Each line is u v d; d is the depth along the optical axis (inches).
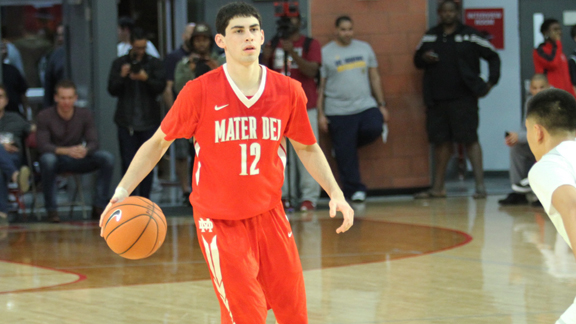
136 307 255.3
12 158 490.3
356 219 481.1
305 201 539.5
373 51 596.7
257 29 171.2
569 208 133.3
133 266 334.0
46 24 704.4
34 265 340.2
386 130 590.6
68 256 363.9
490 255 346.9
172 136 176.9
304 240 398.6
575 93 589.0
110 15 550.6
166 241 406.0
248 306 165.2
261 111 172.2
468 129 573.0
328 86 571.2
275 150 175.3
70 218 521.3
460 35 568.1
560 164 141.3
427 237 402.9
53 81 617.6
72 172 504.4
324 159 187.6
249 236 172.2
